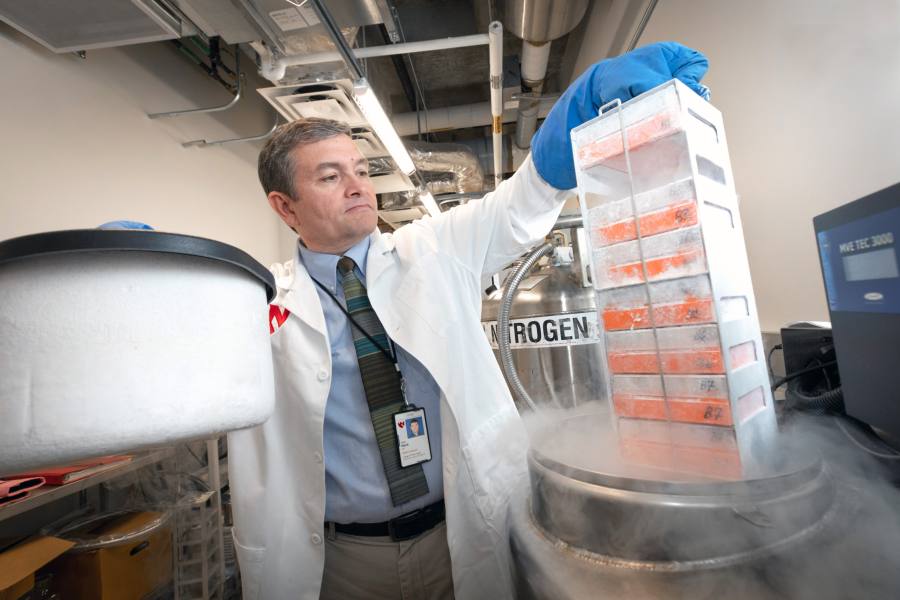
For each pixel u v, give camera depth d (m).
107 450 0.25
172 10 1.76
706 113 0.49
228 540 2.00
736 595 0.35
